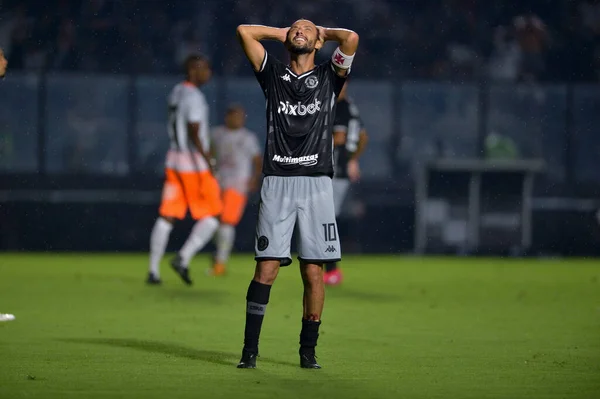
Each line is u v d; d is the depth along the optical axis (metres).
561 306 40.53
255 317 23.80
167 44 75.06
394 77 76.81
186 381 21.88
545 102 76.88
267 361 25.00
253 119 74.44
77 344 27.95
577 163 76.69
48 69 73.44
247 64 74.81
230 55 75.19
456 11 79.88
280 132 23.70
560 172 76.62
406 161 76.00
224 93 74.31
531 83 76.81
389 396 20.28
